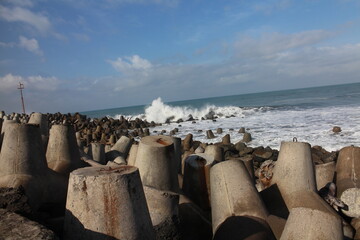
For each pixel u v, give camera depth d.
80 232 3.07
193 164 5.44
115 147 9.46
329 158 12.04
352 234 4.58
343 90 76.44
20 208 3.32
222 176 4.59
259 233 3.91
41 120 7.67
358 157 6.01
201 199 5.32
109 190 3.04
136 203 3.15
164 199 4.16
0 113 17.78
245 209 4.24
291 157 5.04
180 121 36.62
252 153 14.81
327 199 5.13
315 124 22.53
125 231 3.04
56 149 5.20
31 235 2.62
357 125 20.20
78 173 3.17
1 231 2.67
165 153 4.83
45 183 4.35
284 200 4.88
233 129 24.70
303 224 3.54
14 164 4.21
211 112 40.62
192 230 4.53
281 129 21.98
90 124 31.09
